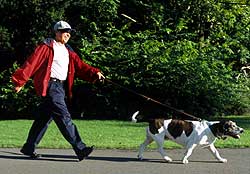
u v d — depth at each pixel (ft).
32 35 64.64
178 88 64.18
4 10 64.23
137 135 44.98
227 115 69.82
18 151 34.78
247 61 74.69
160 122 32.09
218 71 65.31
